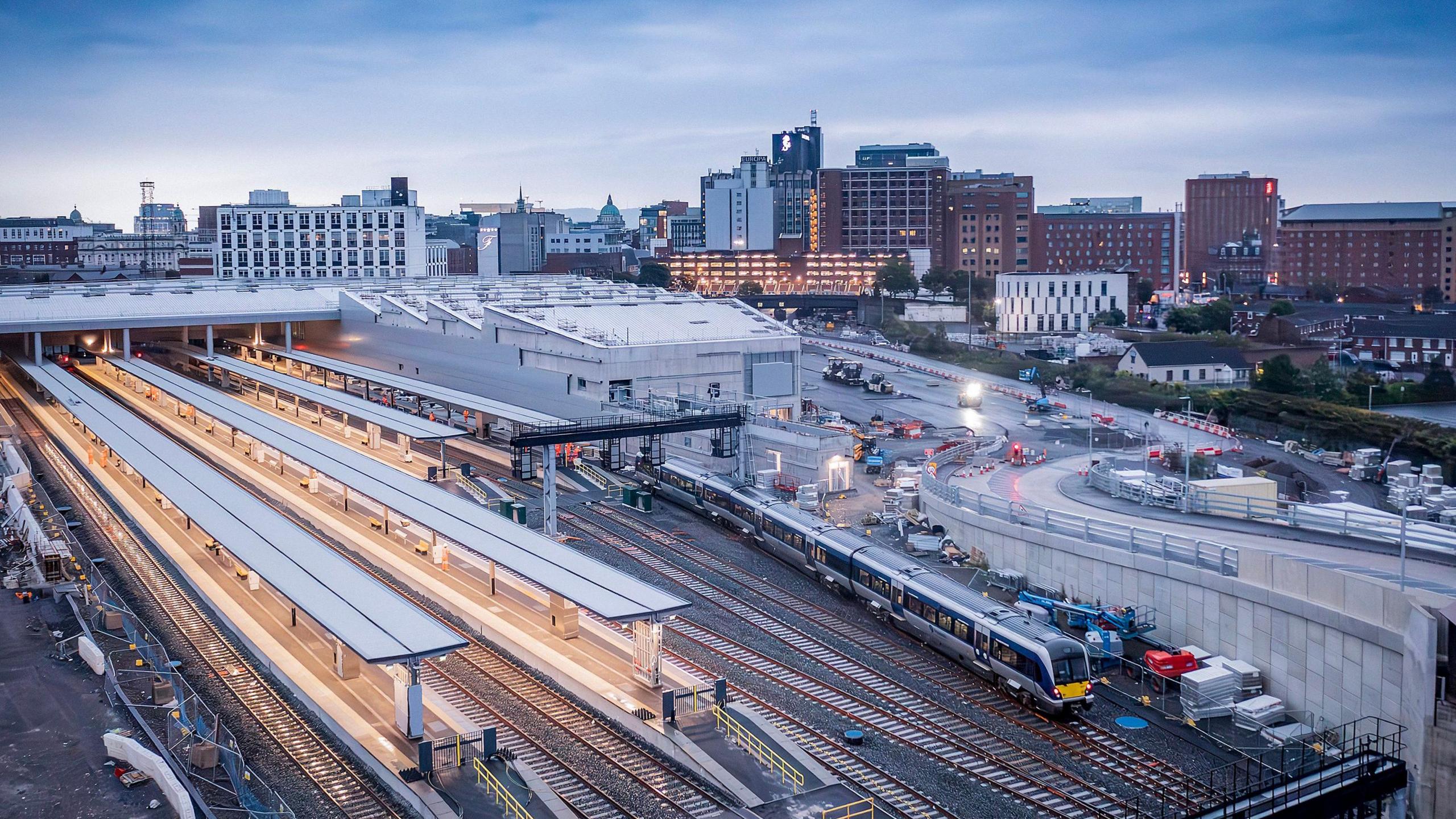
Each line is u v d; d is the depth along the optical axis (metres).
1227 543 62.72
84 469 100.62
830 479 94.44
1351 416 127.00
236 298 165.25
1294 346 182.50
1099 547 63.62
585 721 50.91
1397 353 194.25
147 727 47.50
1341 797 42.69
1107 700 54.22
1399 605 46.84
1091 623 61.00
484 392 127.81
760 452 99.31
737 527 81.69
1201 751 48.84
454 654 58.75
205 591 67.00
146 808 41.16
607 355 106.06
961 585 60.62
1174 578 58.94
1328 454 112.81
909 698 54.06
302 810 42.59
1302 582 51.75
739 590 69.94
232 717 50.56
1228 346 174.88
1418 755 44.91
